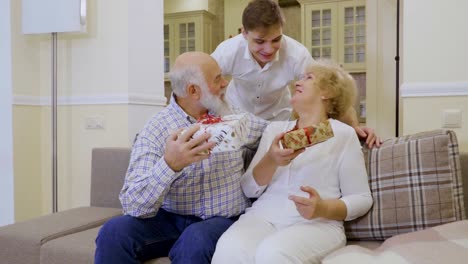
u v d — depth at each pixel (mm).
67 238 1811
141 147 1498
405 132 2213
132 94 2773
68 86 2934
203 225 1460
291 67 2135
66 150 2961
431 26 2148
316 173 1564
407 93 2199
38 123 3000
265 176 1572
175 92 1591
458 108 2104
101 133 2848
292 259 1271
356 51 5191
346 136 1602
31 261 1793
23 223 1986
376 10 4398
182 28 6109
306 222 1487
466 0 2076
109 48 2799
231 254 1325
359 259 1284
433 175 1563
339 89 1643
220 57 2156
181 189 1544
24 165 2900
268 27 1825
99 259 1403
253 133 1784
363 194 1578
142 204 1405
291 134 1432
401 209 1573
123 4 2746
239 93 2338
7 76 2809
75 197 2941
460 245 1256
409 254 1243
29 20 2752
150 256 1543
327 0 5258
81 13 2672
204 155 1333
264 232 1440
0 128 2844
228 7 6223
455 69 2109
